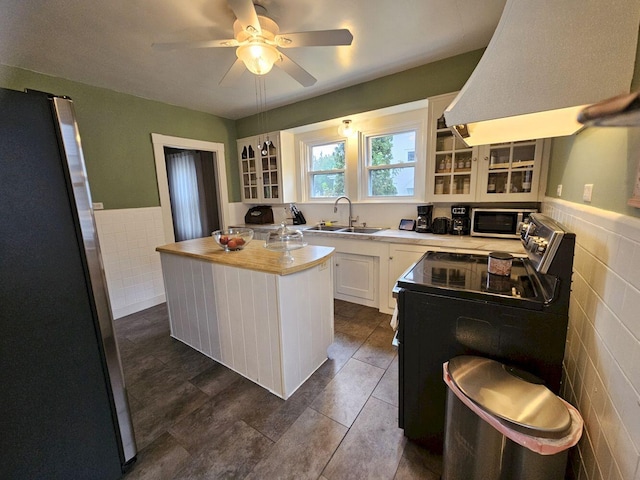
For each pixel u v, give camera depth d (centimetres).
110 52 218
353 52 232
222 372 202
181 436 148
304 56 237
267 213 431
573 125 108
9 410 95
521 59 77
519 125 111
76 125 104
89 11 170
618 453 76
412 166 313
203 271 204
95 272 113
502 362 111
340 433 147
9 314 94
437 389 126
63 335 106
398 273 270
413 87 265
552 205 188
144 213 326
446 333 120
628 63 67
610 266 89
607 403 85
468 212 262
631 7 64
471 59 233
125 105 306
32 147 95
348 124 326
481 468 96
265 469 129
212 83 283
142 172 324
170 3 165
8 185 91
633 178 77
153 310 325
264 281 168
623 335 78
